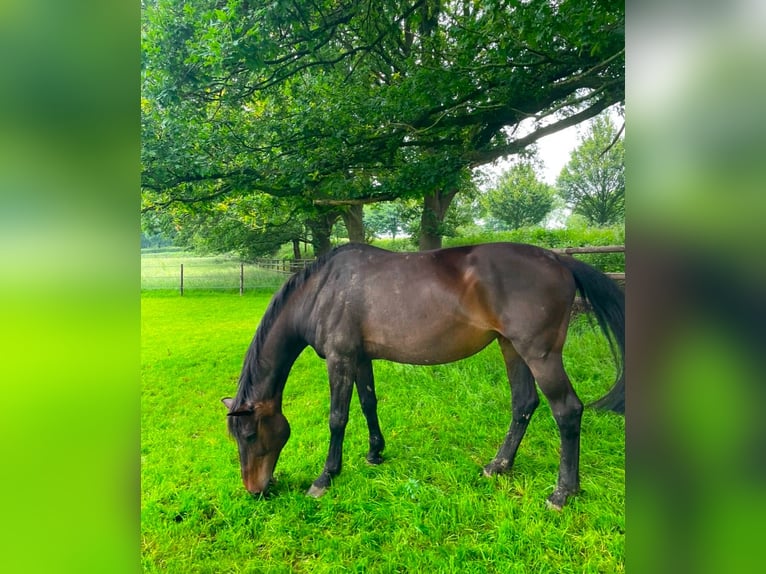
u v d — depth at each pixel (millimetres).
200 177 4594
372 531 2086
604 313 2279
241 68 4184
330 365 2553
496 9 3281
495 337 2443
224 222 12203
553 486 2352
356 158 4977
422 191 4871
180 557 1961
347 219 9414
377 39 4785
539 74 4293
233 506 2291
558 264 2309
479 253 2381
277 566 1887
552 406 2230
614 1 2756
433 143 5363
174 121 4137
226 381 4500
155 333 6867
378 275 2500
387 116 4434
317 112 4379
